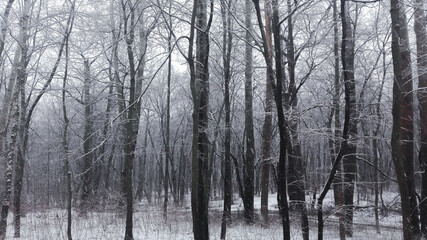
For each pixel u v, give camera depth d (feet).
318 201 24.67
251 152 59.72
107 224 44.14
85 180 66.03
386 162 86.02
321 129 28.35
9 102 36.52
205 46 29.76
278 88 22.62
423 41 35.24
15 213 42.37
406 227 17.12
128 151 34.42
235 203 104.37
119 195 54.75
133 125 38.88
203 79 29.68
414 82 46.32
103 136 38.50
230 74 55.11
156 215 56.08
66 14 40.14
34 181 120.37
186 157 136.56
